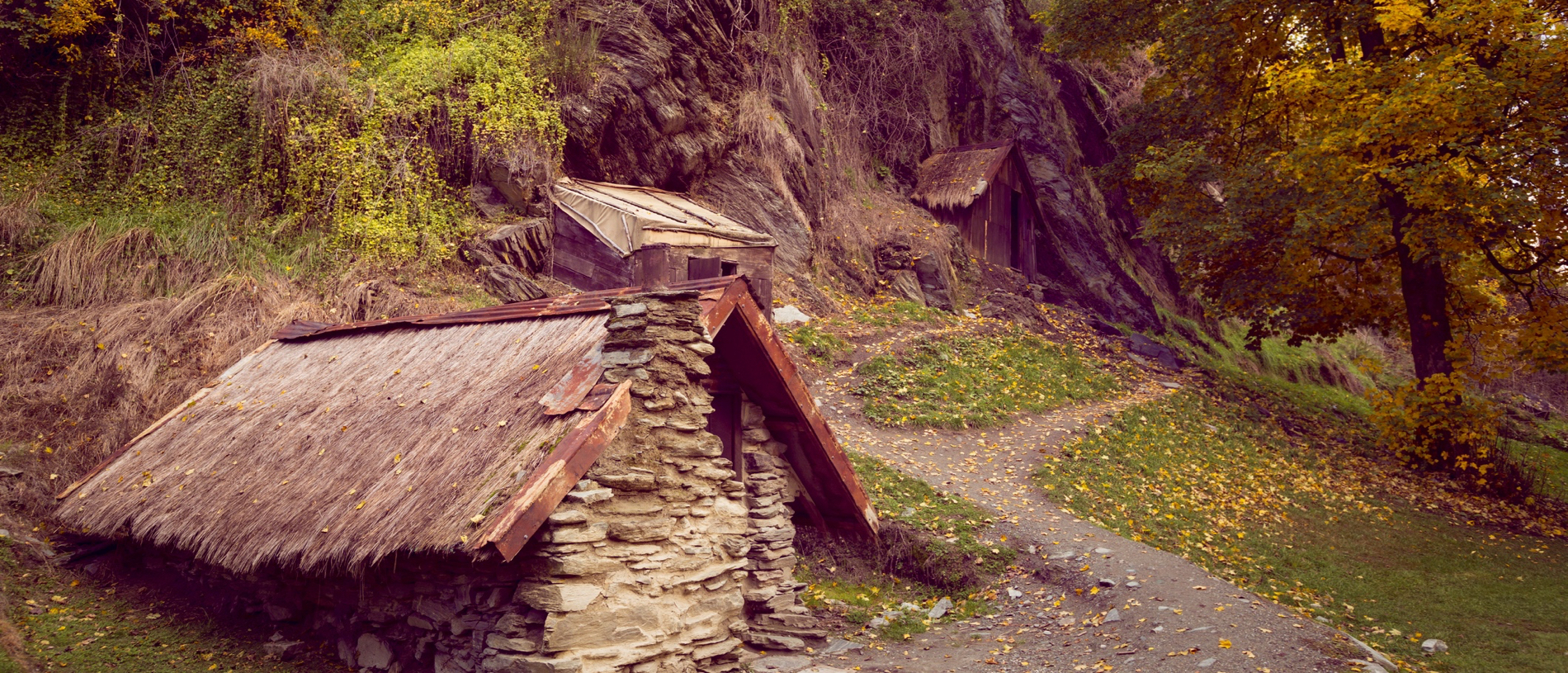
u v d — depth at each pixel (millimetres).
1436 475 16547
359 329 9906
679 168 19328
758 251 17281
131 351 11227
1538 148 14188
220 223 13570
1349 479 15992
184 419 9562
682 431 7242
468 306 13961
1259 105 19297
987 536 11125
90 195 13859
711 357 8312
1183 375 21562
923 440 14500
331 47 16531
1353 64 16406
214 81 15531
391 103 15195
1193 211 19391
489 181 16234
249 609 8492
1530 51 13844
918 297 21844
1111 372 20188
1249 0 18047
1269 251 19047
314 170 14445
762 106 21484
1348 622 9930
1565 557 12977
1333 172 14945
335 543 6391
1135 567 9961
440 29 17250
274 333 11047
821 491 9398
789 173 21609
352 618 7660
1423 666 8602
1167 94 22531
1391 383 32125
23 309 11664
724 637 7566
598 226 15844
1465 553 12656
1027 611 9602
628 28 18859
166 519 7848
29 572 8445
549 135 16750
